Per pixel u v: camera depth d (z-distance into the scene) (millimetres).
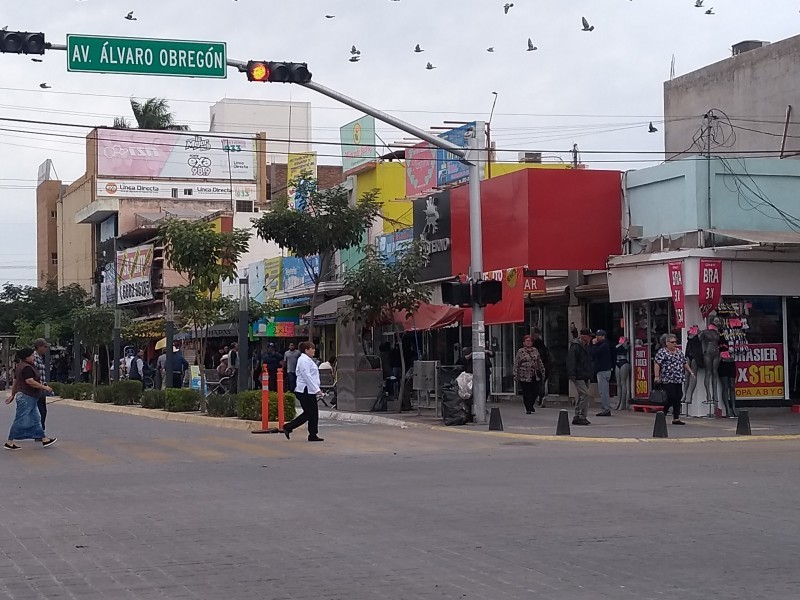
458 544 9391
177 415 28234
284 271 45875
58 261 84125
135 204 68750
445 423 23297
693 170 24609
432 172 35781
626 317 26891
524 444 19469
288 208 31594
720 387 24156
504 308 27734
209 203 70625
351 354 27719
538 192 26625
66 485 13930
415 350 36219
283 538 9766
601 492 12578
